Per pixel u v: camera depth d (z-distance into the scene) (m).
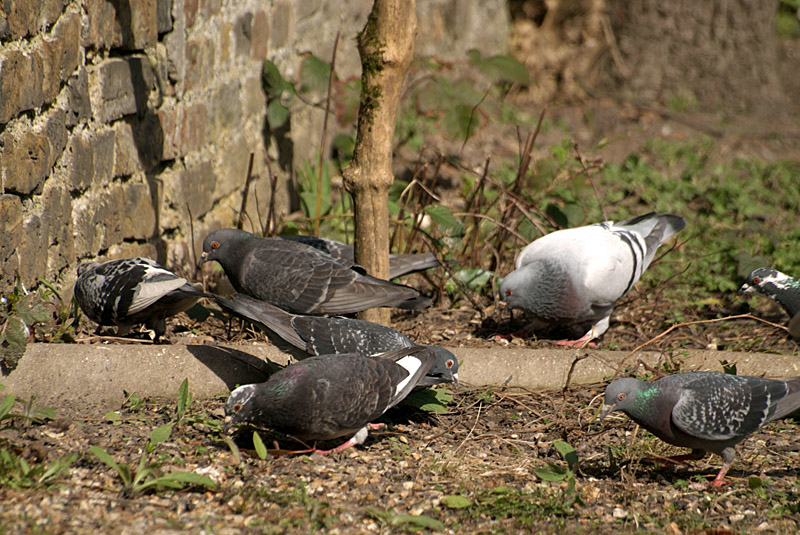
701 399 6.95
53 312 8.88
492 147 19.75
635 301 12.04
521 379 9.21
